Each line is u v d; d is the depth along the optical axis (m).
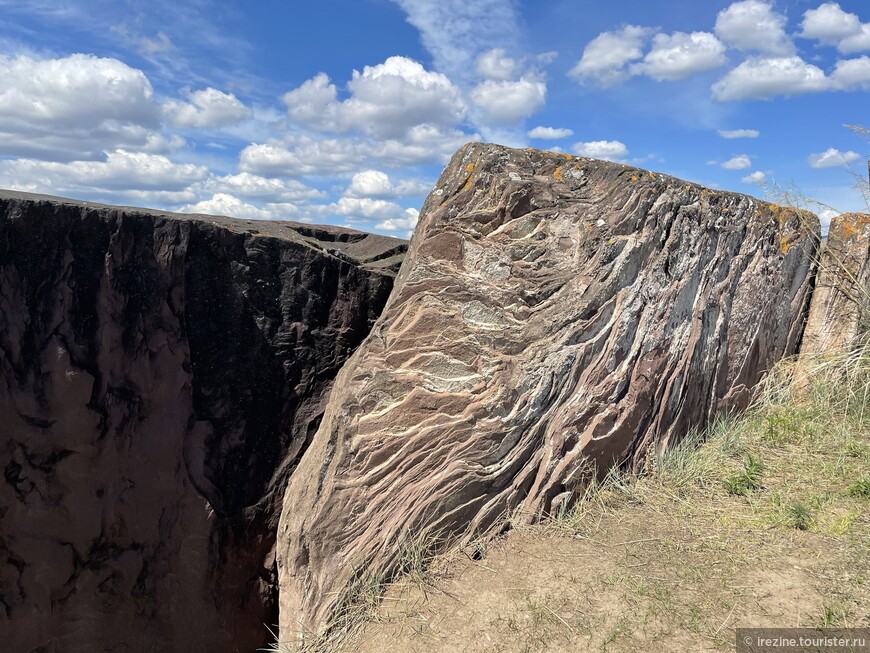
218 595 3.91
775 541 2.96
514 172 3.51
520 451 3.35
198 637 3.88
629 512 3.36
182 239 3.80
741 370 4.37
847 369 4.46
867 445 3.77
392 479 3.19
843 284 4.77
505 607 2.76
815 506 3.19
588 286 3.52
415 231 3.74
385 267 4.93
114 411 3.63
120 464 3.66
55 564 3.51
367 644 2.80
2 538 3.39
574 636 2.52
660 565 2.88
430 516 3.18
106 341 3.59
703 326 4.01
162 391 3.77
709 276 4.03
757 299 4.41
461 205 3.44
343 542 3.12
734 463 3.76
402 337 3.29
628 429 3.62
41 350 3.43
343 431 3.17
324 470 3.18
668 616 2.54
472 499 3.25
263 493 4.06
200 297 3.89
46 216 3.42
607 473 3.57
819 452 3.82
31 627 3.48
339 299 4.40
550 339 3.45
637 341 3.65
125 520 3.68
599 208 3.59
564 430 3.42
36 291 3.42
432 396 3.26
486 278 3.41
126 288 3.66
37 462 3.45
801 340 4.91
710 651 2.34
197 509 3.83
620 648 2.42
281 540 3.28
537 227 3.53
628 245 3.60
